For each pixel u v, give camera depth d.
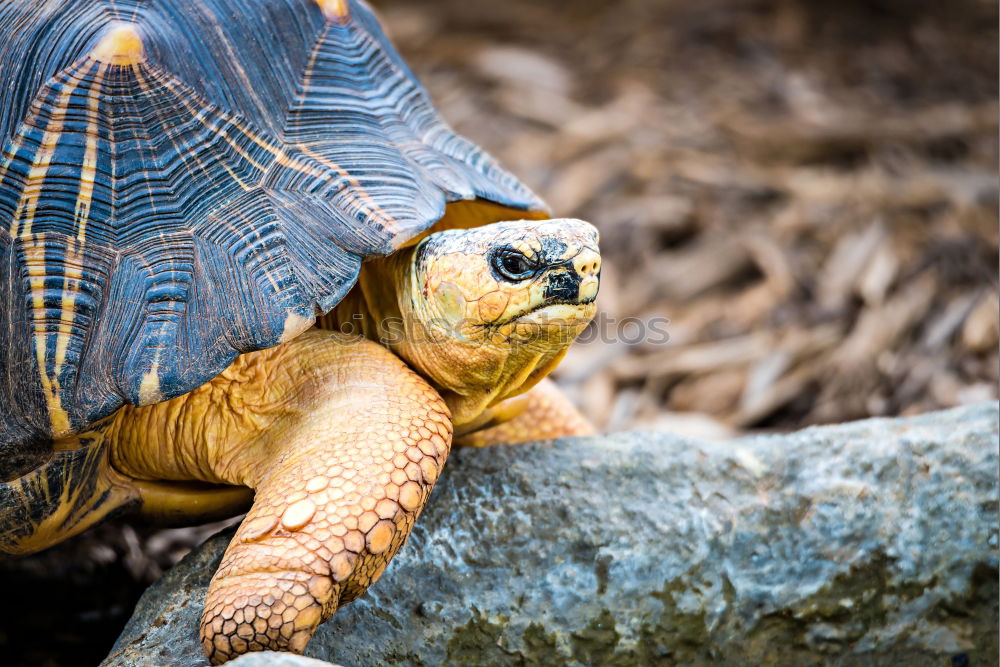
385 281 2.61
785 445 2.81
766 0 7.75
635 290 5.21
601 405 4.51
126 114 2.44
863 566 2.62
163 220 2.37
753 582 2.59
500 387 2.60
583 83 6.89
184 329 2.27
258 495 2.24
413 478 2.18
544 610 2.49
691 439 2.84
